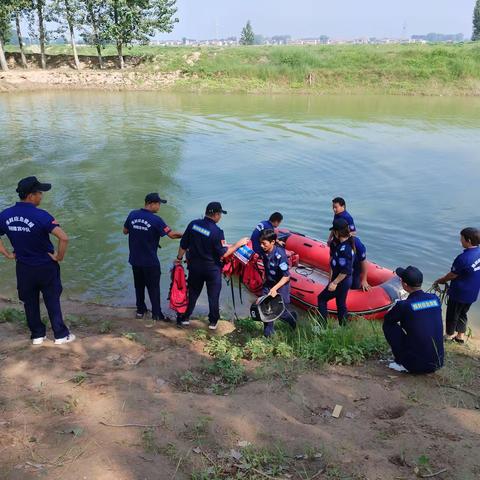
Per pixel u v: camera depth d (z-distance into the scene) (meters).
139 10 38.56
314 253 9.35
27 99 31.36
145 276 6.64
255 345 5.56
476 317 7.66
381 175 15.62
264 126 23.42
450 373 5.10
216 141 20.19
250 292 8.41
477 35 84.56
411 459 3.40
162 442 3.45
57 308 5.27
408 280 4.91
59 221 11.45
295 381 4.66
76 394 4.07
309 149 18.89
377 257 9.91
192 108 28.64
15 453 3.22
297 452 3.47
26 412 3.76
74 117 25.25
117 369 4.80
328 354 5.43
